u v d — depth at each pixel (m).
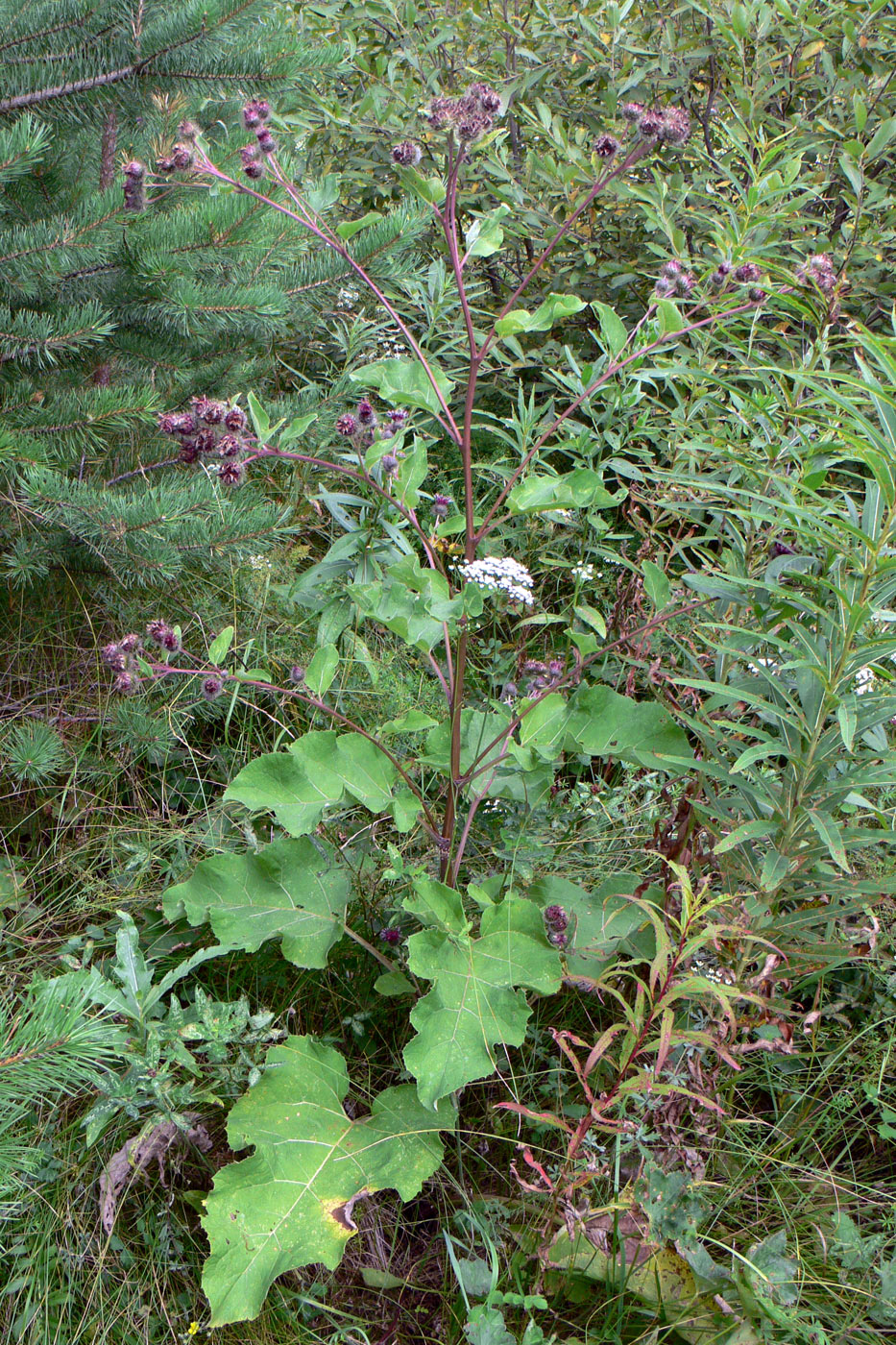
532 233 2.41
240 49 1.83
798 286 1.61
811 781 1.40
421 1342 1.37
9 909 1.69
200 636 2.01
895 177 2.44
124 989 1.42
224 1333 1.34
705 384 1.98
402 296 2.38
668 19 2.53
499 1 2.80
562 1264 1.37
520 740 1.61
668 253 2.28
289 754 1.56
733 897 1.35
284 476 2.29
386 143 2.63
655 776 1.87
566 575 2.23
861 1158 1.53
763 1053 1.52
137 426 1.90
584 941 1.60
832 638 1.39
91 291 1.77
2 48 1.66
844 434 1.29
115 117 1.86
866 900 1.48
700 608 1.70
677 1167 1.44
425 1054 1.39
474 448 2.54
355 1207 1.46
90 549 1.83
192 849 1.78
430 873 1.70
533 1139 1.49
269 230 1.88
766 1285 1.33
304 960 1.53
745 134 2.21
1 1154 1.28
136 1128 1.45
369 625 2.10
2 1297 1.35
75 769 1.79
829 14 2.39
